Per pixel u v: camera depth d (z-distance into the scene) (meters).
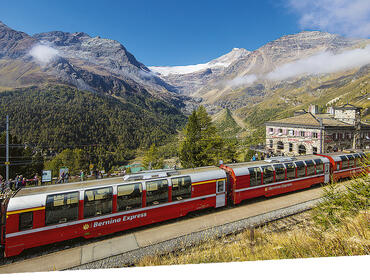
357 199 7.73
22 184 22.38
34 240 10.79
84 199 11.88
